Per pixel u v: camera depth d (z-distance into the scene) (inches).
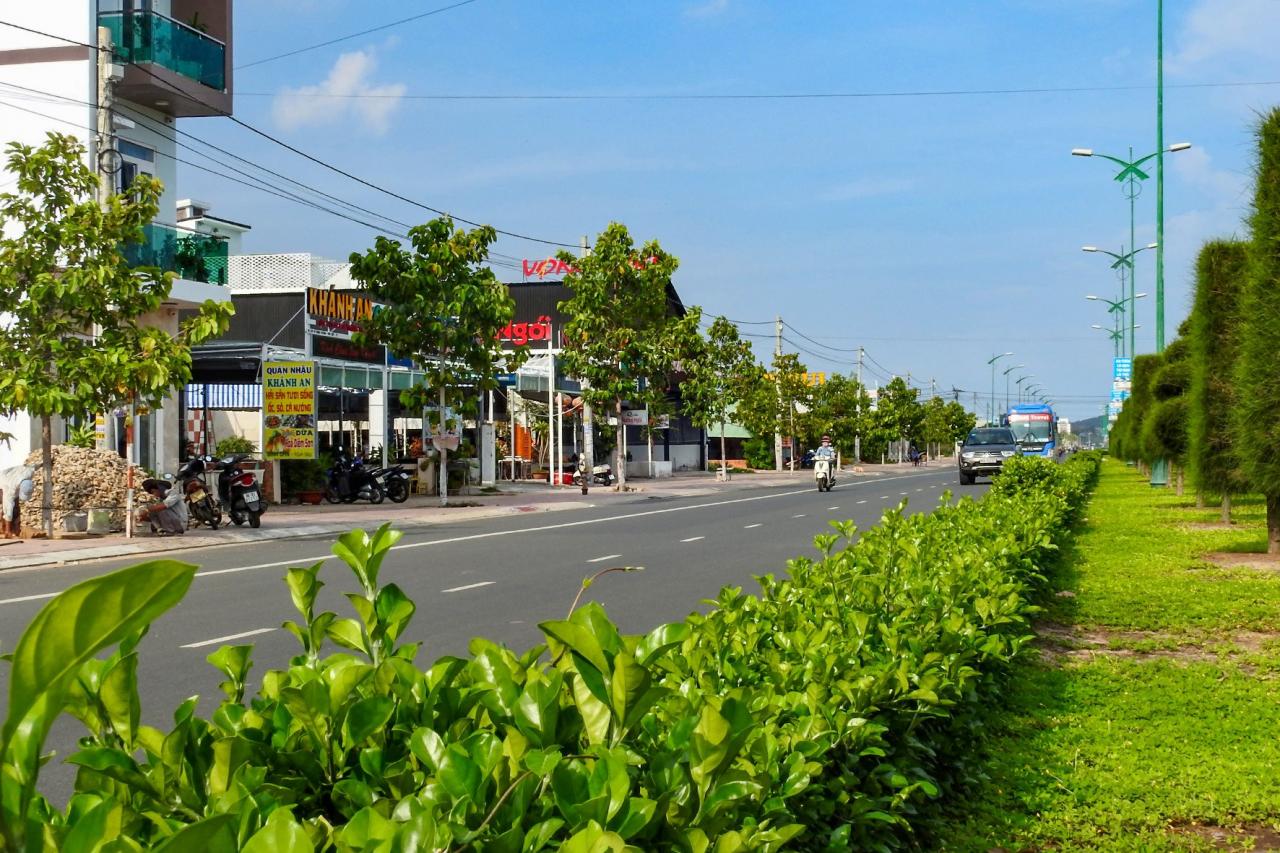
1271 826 209.0
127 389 685.9
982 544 368.2
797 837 139.3
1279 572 548.4
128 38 935.0
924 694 183.0
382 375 1268.5
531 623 410.6
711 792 81.9
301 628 107.0
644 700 77.0
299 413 1046.4
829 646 179.6
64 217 686.5
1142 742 260.1
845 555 282.8
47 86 935.0
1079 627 414.0
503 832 74.3
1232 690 310.3
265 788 81.0
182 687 305.6
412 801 71.2
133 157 987.3
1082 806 218.7
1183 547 663.8
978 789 224.4
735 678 152.8
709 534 800.3
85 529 735.7
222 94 1029.8
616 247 1494.8
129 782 77.0
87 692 81.8
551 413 1644.9
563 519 966.4
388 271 1086.4
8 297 668.7
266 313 1549.0
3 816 40.3
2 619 420.5
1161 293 1330.0
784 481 1978.3
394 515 995.3
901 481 1990.7
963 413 5900.6
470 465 1471.5
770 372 2556.6
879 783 166.6
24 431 896.9
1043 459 808.9
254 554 657.0
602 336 1515.7
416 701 97.7
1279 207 543.2
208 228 1673.2
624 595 484.1
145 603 38.7
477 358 1129.4
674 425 2399.1
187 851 44.8
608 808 70.9
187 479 804.0
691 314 1608.0
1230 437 646.5
